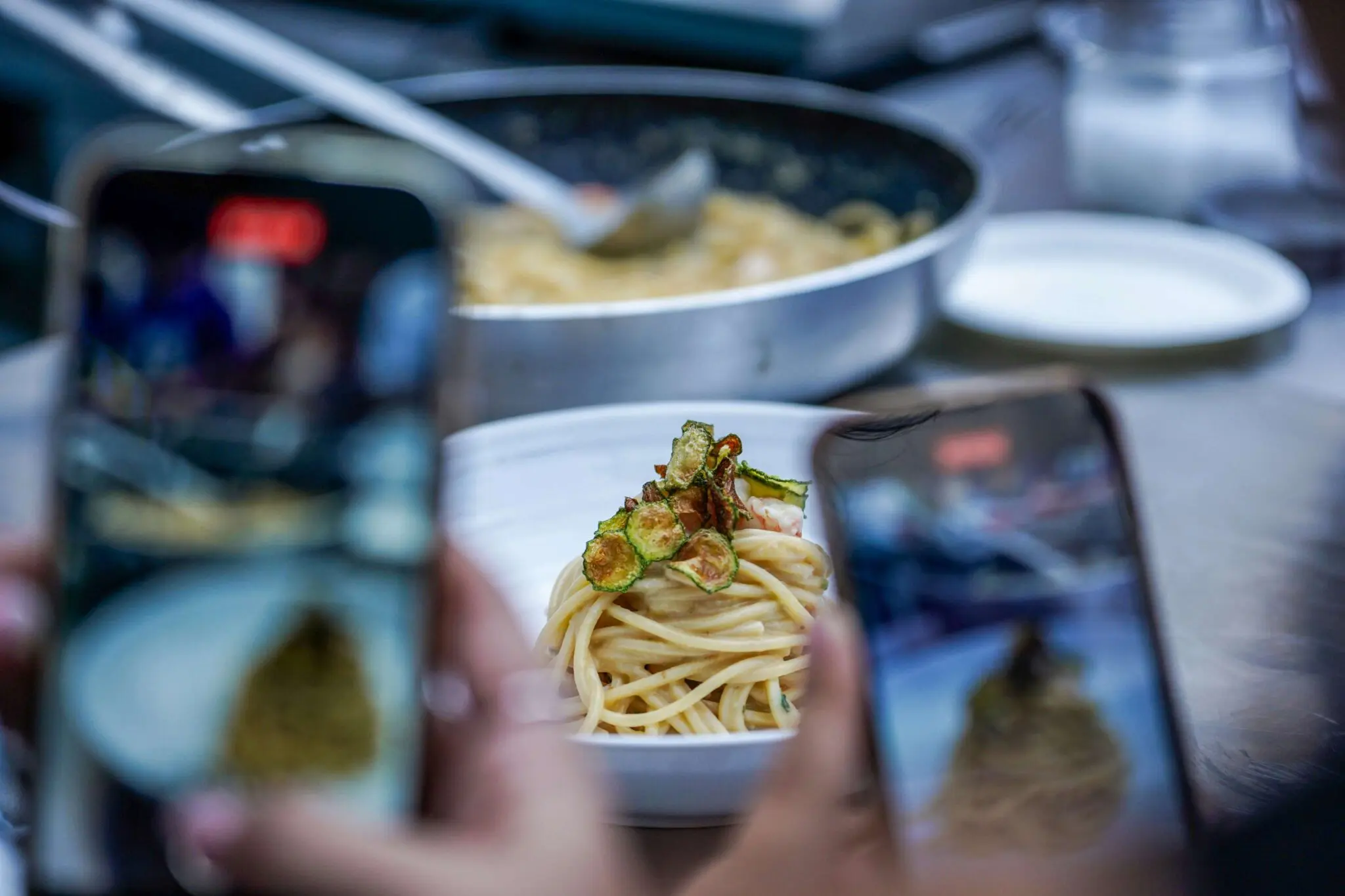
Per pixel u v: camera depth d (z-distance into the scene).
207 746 0.51
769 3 2.16
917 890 0.64
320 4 2.42
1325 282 1.58
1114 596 0.68
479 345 1.06
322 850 0.48
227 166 0.53
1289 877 0.72
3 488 1.01
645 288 1.48
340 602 0.52
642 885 0.69
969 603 0.67
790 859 0.59
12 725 0.62
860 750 0.65
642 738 0.70
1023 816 0.65
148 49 1.95
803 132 1.68
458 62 2.23
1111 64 1.77
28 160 1.80
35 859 0.50
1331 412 1.25
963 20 2.35
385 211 0.54
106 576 0.52
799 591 0.89
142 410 0.52
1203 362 1.35
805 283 1.12
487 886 0.50
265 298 0.53
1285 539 1.04
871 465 0.70
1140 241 1.56
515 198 1.55
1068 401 0.71
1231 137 1.76
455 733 0.55
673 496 0.89
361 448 0.53
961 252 1.27
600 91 1.72
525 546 0.94
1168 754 0.67
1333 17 1.69
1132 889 0.65
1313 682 0.87
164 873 0.50
